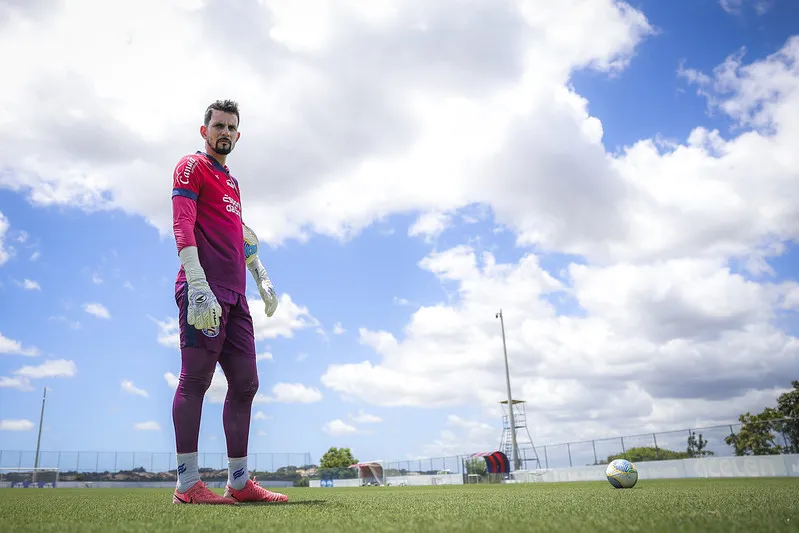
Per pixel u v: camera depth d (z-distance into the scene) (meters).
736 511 1.93
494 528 1.42
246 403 3.52
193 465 3.25
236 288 3.48
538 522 1.58
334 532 1.40
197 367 3.25
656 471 19.06
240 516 2.03
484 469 28.48
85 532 1.45
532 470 24.38
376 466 36.00
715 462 17.23
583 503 2.71
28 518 1.95
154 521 1.80
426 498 4.00
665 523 1.48
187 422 3.22
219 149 3.60
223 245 3.46
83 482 35.44
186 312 3.31
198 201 3.45
